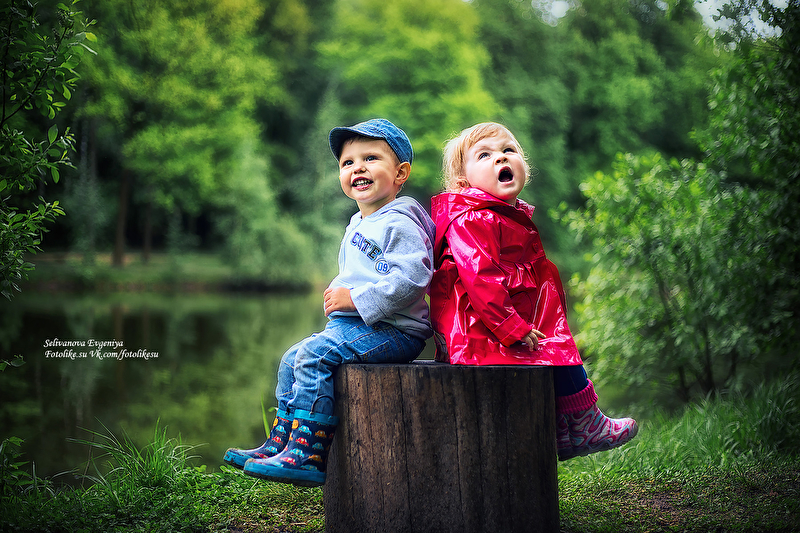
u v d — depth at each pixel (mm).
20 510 2629
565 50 30844
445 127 25172
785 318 4844
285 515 2787
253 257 20328
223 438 6043
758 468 3389
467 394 2195
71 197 19031
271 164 28203
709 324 5691
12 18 2926
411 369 2207
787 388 4539
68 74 3197
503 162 2467
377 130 2479
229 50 22188
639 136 30703
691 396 5918
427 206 28000
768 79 4492
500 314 2234
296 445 2250
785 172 4602
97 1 17172
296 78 29266
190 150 21359
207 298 18125
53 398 7340
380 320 2348
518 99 28609
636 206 5648
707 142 5316
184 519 2654
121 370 8961
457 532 2189
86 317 13180
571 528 2625
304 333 12664
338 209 24062
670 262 5539
